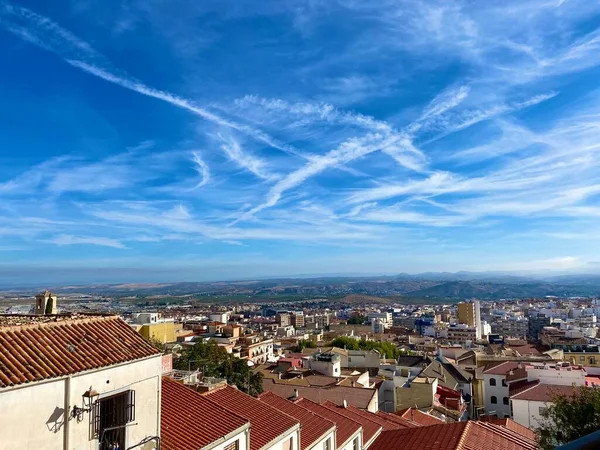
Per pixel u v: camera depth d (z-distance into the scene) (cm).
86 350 1510
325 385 5841
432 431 2636
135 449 1573
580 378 6012
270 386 6053
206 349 6788
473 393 8081
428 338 17288
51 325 1585
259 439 2200
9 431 1187
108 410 1532
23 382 1218
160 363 1727
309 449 2538
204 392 2553
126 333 1758
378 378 7731
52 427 1288
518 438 2608
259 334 18112
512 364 8031
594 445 268
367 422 3503
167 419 1964
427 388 6281
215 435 1917
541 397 5378
